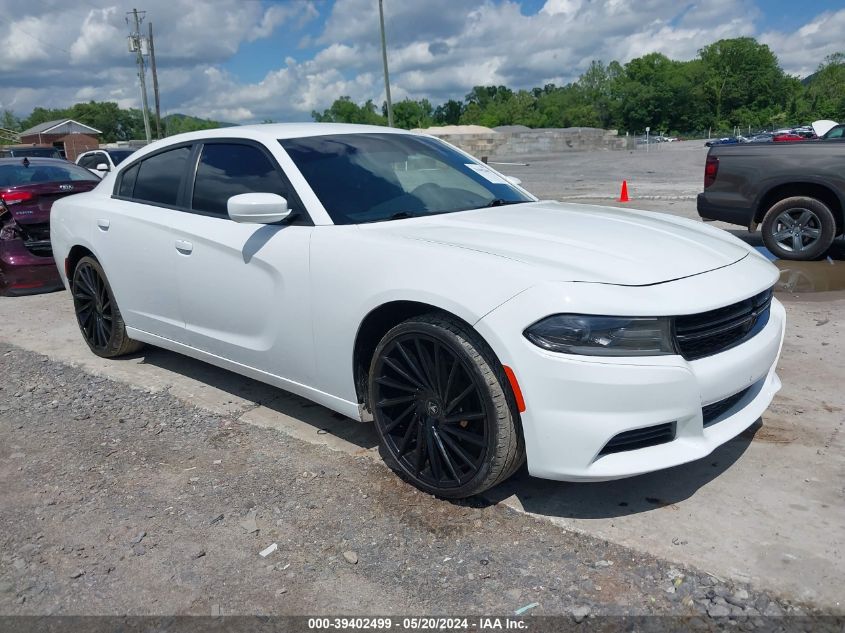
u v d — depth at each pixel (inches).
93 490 126.6
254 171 147.1
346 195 137.1
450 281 108.3
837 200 298.4
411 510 115.8
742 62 4242.1
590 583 96.0
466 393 108.8
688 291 104.7
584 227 126.0
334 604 94.4
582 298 99.7
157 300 168.2
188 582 100.0
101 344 197.0
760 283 116.0
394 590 96.7
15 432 153.3
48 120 4911.4
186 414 159.3
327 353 129.0
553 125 4431.6
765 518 109.3
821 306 232.4
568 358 98.7
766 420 143.9
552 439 101.1
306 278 129.4
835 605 90.0
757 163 305.7
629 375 98.2
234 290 145.0
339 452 137.3
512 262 107.2
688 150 1898.4
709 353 107.7
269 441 143.5
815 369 172.2
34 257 293.9
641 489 119.5
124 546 109.1
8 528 115.3
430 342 113.0
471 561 101.9
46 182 303.6
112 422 156.6
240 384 177.5
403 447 121.2
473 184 156.8
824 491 116.2
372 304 118.1
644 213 152.4
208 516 116.6
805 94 4315.9
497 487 121.9
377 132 163.2
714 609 89.9
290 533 110.8
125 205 176.7
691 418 103.5
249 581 99.7
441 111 4832.7
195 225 153.2
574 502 116.2
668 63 4431.6
